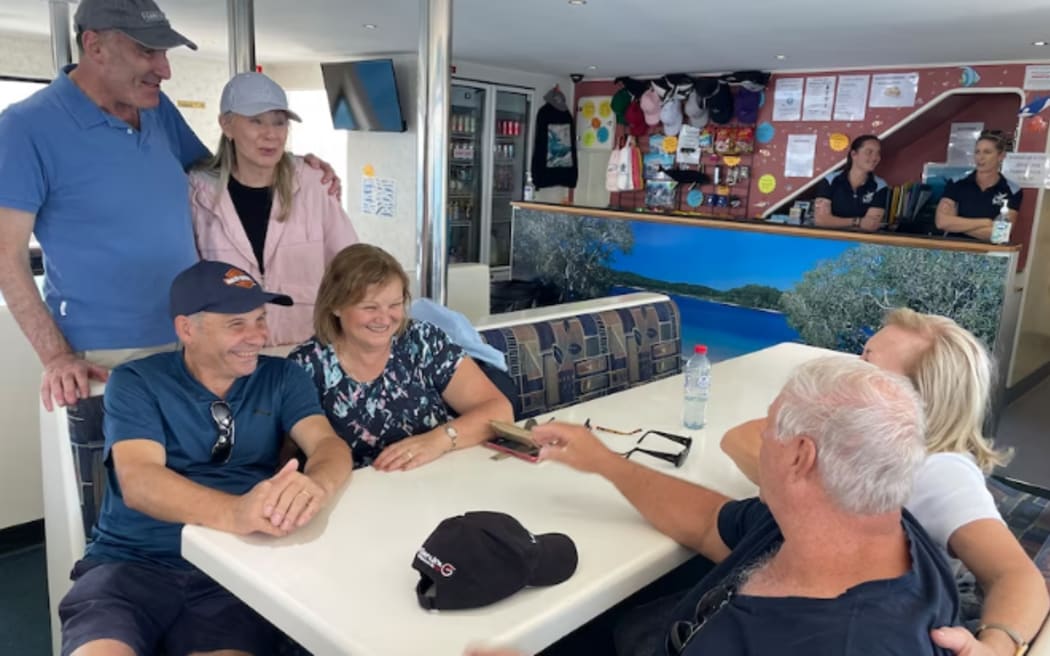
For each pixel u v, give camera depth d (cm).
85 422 187
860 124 633
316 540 141
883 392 104
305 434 181
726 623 105
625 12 444
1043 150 537
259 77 229
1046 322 598
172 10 512
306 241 251
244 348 171
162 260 213
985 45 492
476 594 121
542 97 823
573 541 143
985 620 116
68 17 454
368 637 113
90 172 199
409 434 204
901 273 442
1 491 283
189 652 160
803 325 487
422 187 245
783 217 694
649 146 782
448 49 235
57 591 214
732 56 603
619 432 209
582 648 189
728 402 240
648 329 332
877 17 421
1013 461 427
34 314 194
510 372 271
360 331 188
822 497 103
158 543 169
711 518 149
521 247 644
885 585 101
